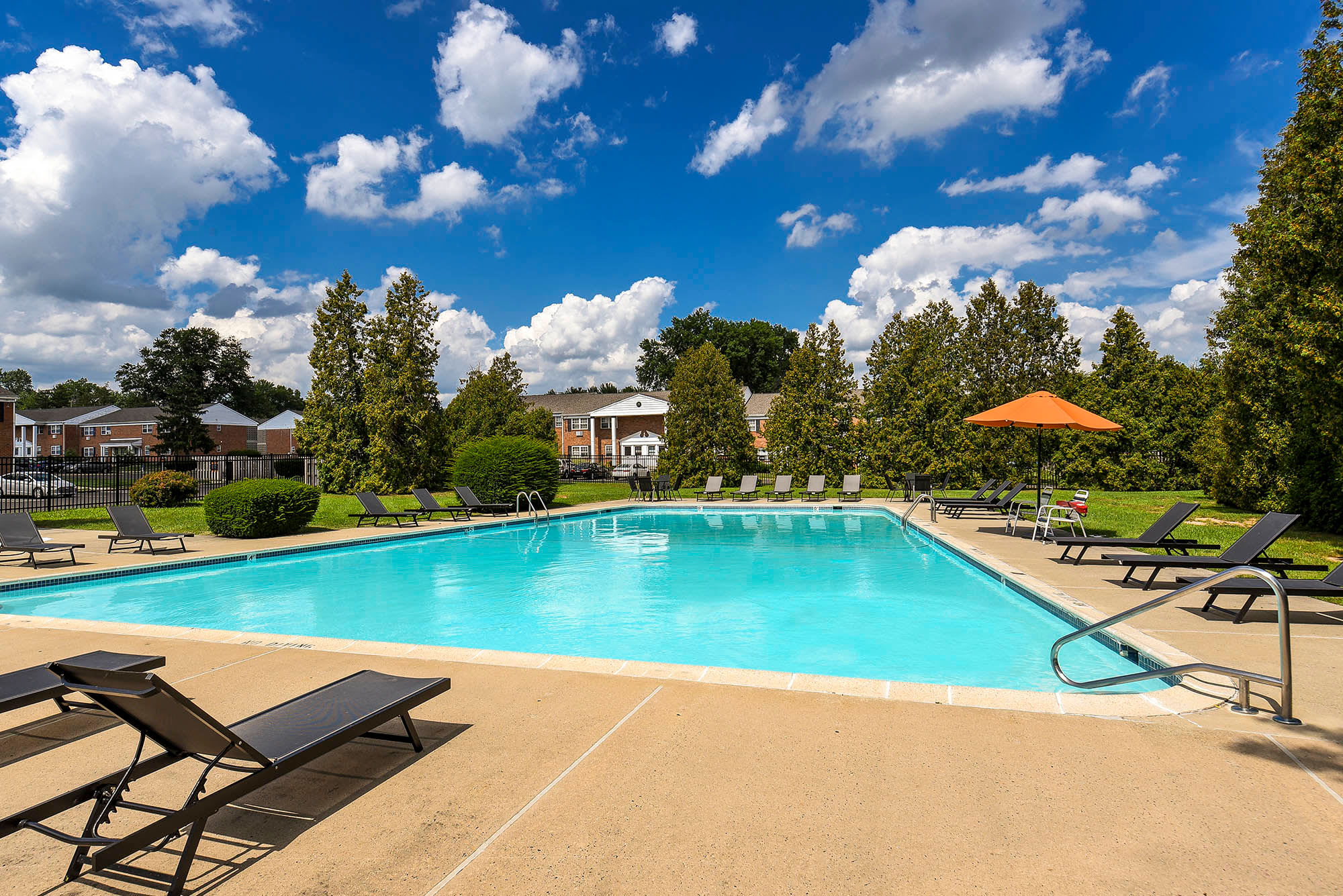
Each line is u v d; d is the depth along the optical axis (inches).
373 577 426.9
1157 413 1031.0
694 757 136.0
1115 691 197.0
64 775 132.0
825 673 227.8
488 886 95.1
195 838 95.8
